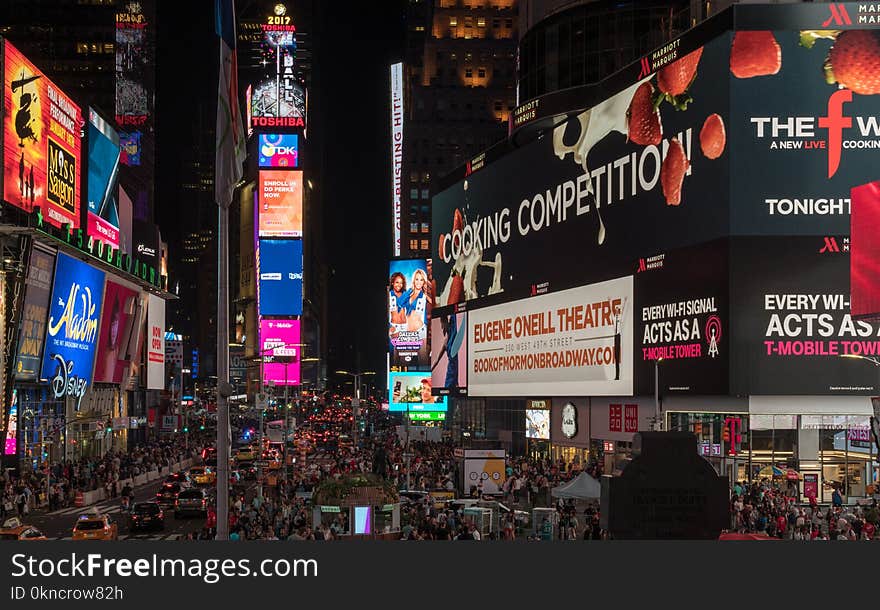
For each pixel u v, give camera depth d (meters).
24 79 78.44
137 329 111.44
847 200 60.00
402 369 152.50
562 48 86.69
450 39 193.88
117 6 186.25
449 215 111.25
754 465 59.16
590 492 38.56
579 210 78.88
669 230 66.19
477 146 194.12
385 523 34.31
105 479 75.56
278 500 53.91
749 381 59.22
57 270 79.94
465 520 39.31
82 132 97.00
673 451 14.20
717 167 61.56
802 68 60.88
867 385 59.06
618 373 72.19
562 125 82.06
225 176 22.56
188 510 57.38
